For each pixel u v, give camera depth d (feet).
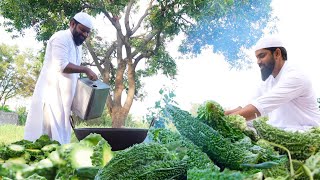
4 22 46.39
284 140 4.60
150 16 48.08
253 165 3.80
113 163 3.80
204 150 4.15
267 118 4.98
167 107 4.61
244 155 3.99
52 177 5.04
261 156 4.03
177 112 4.50
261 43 10.78
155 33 47.50
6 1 43.50
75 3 44.04
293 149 4.57
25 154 6.32
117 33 47.88
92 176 4.74
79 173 4.77
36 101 14.24
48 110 14.15
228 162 4.01
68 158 5.01
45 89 14.34
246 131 4.83
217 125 4.73
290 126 10.40
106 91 13.01
